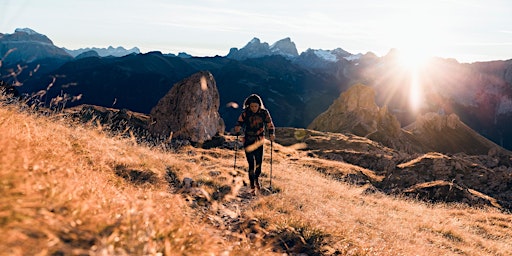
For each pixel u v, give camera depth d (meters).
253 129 11.75
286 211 10.02
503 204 25.08
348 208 13.87
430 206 21.47
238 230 7.00
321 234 8.11
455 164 33.03
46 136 7.13
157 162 12.48
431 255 9.86
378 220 12.97
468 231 15.63
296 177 20.34
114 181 7.85
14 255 2.28
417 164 33.75
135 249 3.23
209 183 12.16
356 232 9.70
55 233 2.96
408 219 15.20
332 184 21.62
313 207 11.64
